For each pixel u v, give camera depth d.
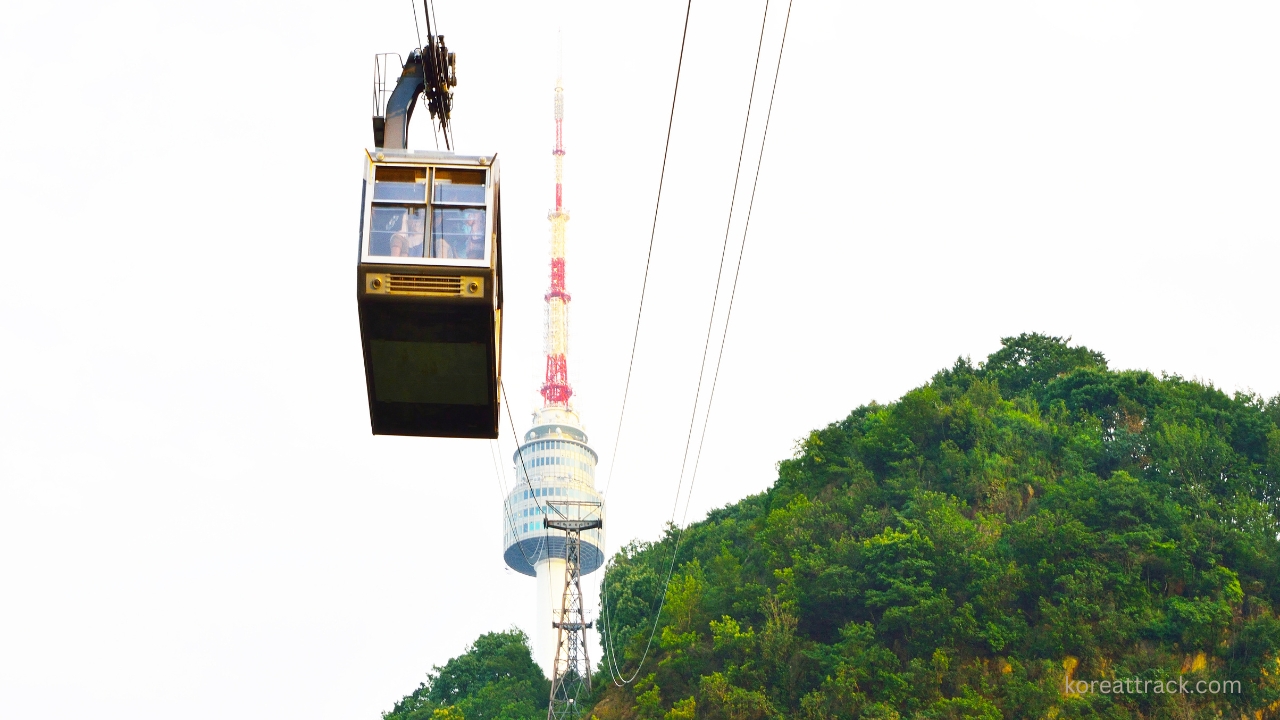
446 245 47.66
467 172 49.00
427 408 49.12
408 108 55.81
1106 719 189.25
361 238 47.62
